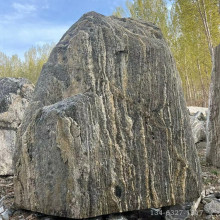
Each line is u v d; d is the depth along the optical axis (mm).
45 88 2562
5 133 3885
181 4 13297
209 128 4191
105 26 2533
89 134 2156
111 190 2162
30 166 2346
